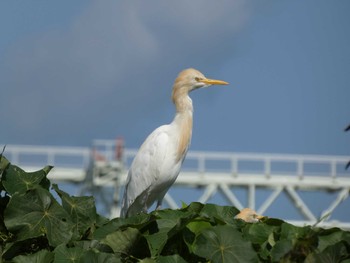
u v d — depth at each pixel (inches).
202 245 434.0
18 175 466.3
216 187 2556.6
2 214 466.6
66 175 2450.8
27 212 446.6
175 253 453.1
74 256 435.5
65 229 447.8
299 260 433.7
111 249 447.8
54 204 450.3
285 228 452.4
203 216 461.1
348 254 429.4
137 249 449.1
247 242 434.3
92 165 2421.3
